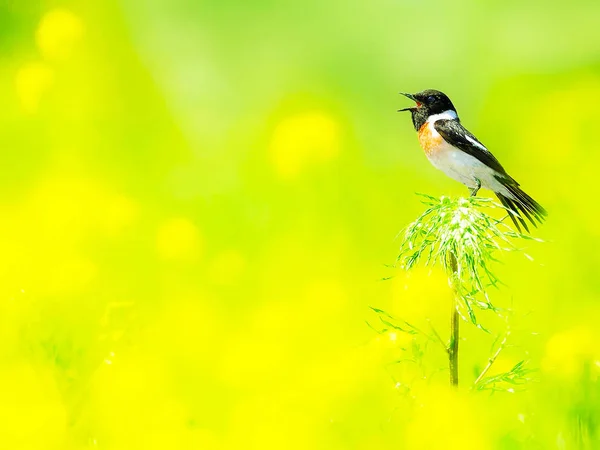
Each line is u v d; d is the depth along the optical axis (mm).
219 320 10188
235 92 21969
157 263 12109
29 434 7223
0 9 18797
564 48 22312
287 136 15914
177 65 21938
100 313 10336
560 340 7562
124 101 17828
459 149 9914
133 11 21125
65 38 17141
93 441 7266
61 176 14875
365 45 24375
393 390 7309
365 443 6973
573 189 15703
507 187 9867
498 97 20516
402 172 16047
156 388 8039
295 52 23922
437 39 24391
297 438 7301
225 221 13680
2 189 14367
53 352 7906
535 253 12148
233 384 8281
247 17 23516
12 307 9406
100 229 12914
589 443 6863
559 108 18859
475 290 5543
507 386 6887
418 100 10461
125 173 16016
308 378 7820
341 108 18703
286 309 10273
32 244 12281
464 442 6004
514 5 24234
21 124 16031
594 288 11211
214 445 7383
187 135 18078
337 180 15102
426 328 7754
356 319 10117
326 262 12688
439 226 5648
